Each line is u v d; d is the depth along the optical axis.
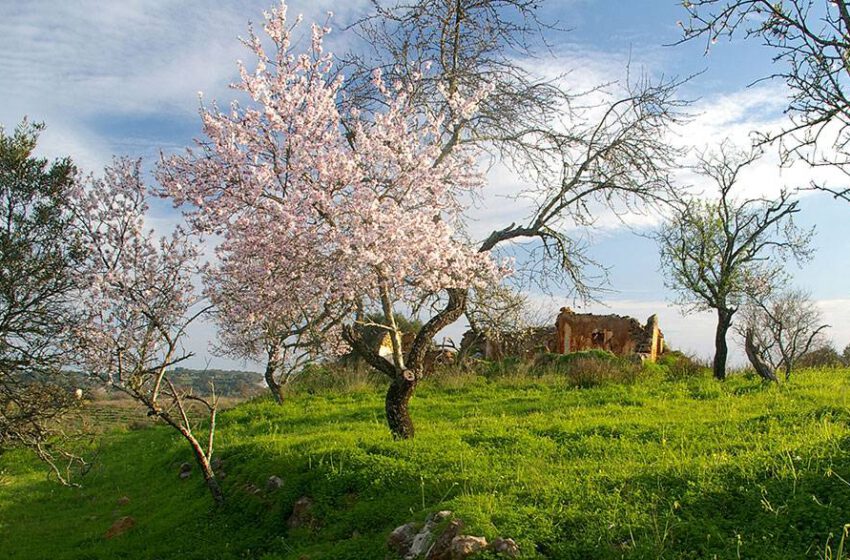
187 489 13.70
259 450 13.54
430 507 8.46
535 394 19.55
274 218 11.82
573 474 9.06
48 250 12.18
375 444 11.88
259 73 12.59
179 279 12.44
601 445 11.00
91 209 12.20
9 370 11.81
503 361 26.17
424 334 13.61
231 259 12.77
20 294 11.95
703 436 11.11
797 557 6.06
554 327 31.38
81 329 11.70
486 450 11.27
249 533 10.48
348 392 23.91
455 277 13.61
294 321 14.00
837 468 7.63
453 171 13.58
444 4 14.26
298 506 10.30
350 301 12.83
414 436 13.03
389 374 13.45
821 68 5.89
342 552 8.37
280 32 12.58
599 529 7.13
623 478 8.48
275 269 12.38
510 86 14.55
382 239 11.69
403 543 7.87
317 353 18.48
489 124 14.58
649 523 7.07
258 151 12.24
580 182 14.30
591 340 29.55
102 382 11.98
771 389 17.06
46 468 18.88
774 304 27.50
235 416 20.94
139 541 11.39
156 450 19.11
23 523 13.76
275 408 21.47
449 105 13.77
